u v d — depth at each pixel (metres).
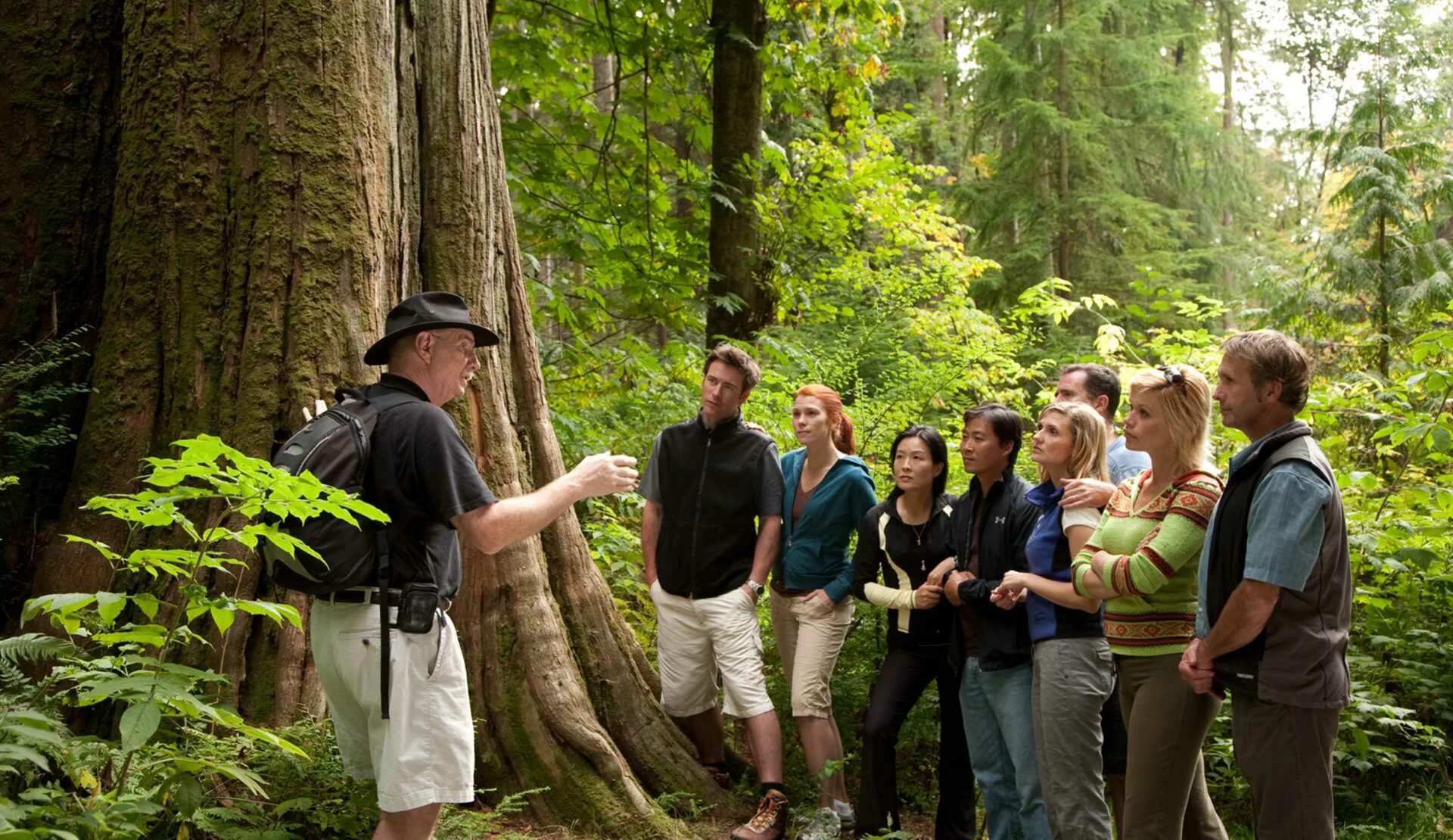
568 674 4.21
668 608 4.64
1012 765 4.01
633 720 4.49
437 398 2.90
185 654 3.55
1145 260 16.33
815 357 8.09
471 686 4.10
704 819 4.41
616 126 9.61
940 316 10.23
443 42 4.55
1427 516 5.87
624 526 7.00
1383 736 5.00
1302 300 8.86
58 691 3.42
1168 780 3.21
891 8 9.67
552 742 4.08
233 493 2.45
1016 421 4.05
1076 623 3.61
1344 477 5.51
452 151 4.50
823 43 10.67
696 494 4.59
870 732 4.23
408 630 2.64
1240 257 17.52
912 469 4.23
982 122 17.84
